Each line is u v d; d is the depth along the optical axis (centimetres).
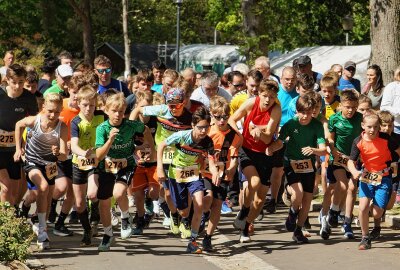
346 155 1664
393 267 1388
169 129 1639
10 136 1619
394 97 1955
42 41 9400
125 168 1538
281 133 1594
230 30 6700
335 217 1697
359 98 1728
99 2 9775
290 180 1609
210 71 1861
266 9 5372
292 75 1820
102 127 1497
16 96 1617
